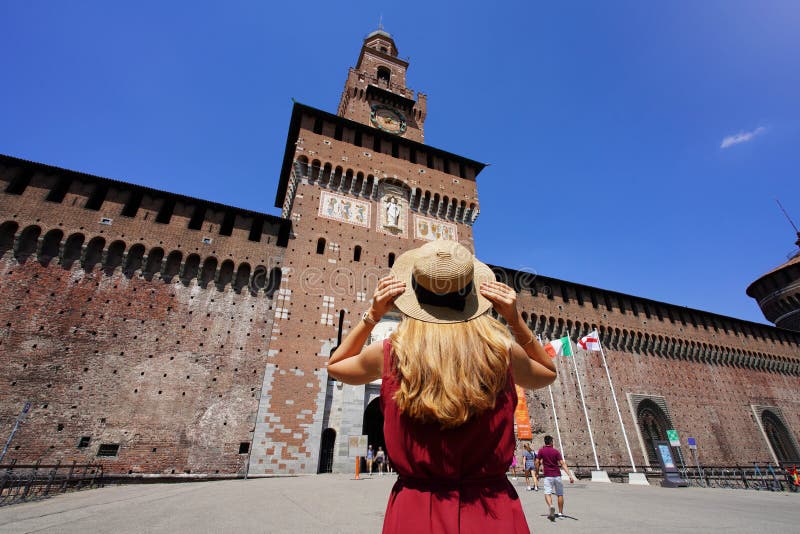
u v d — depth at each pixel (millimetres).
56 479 18312
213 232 29812
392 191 38781
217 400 25031
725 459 39781
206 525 9797
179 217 29188
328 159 36625
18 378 21406
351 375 2305
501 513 1782
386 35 56688
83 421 21828
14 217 24453
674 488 24734
